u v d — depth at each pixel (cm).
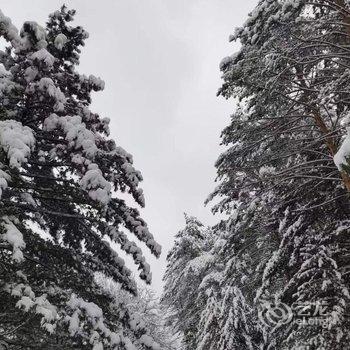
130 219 886
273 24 780
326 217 978
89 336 689
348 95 877
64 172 889
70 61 931
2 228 628
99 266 946
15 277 667
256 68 867
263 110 977
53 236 974
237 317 1353
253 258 1179
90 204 829
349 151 487
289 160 1032
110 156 859
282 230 994
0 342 667
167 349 2353
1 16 745
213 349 1425
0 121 666
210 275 1514
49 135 829
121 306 864
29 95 755
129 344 718
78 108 867
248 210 1011
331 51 884
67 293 763
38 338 729
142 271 870
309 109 945
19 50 761
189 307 1836
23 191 776
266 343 1342
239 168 1045
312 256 838
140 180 880
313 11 838
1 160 656
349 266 824
